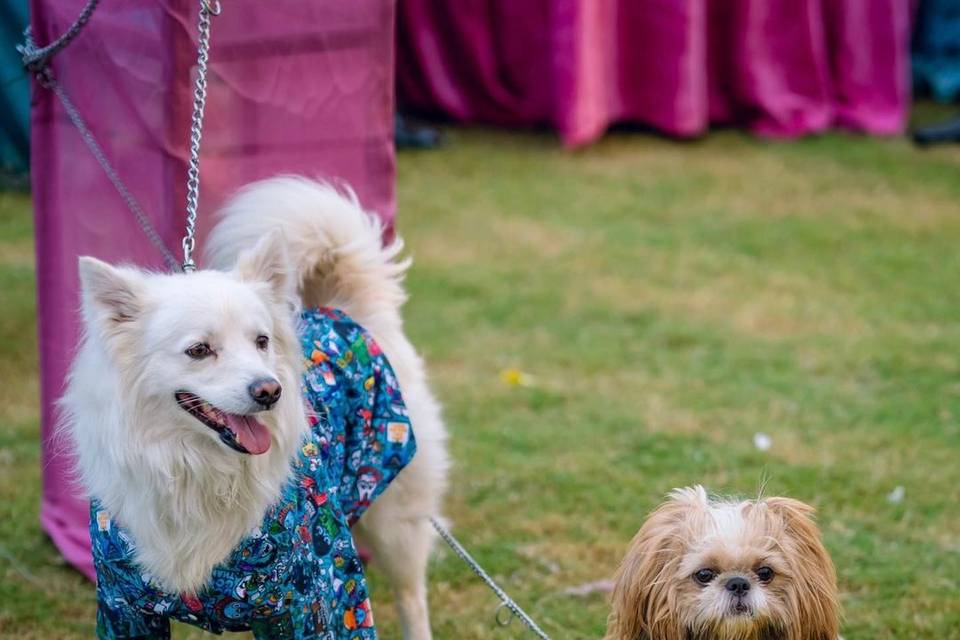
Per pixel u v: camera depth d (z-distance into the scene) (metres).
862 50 12.10
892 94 12.27
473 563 3.96
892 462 5.69
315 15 4.26
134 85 4.00
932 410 6.33
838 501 5.29
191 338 2.93
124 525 2.99
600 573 4.74
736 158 11.19
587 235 9.21
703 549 3.01
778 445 5.86
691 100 11.48
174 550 2.99
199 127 3.65
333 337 3.61
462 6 11.59
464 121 11.96
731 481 5.45
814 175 10.79
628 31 11.48
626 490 5.38
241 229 3.80
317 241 3.84
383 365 3.69
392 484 3.88
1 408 6.02
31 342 6.83
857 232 9.45
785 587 3.03
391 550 3.95
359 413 3.58
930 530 5.04
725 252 8.95
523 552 4.89
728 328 7.53
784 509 3.11
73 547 4.70
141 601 3.06
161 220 4.04
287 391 3.10
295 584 3.11
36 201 4.45
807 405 6.39
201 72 3.65
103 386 2.93
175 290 2.98
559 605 4.50
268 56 4.16
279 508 3.08
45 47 4.20
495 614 4.26
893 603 4.46
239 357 2.96
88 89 4.17
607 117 11.48
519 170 10.68
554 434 6.00
